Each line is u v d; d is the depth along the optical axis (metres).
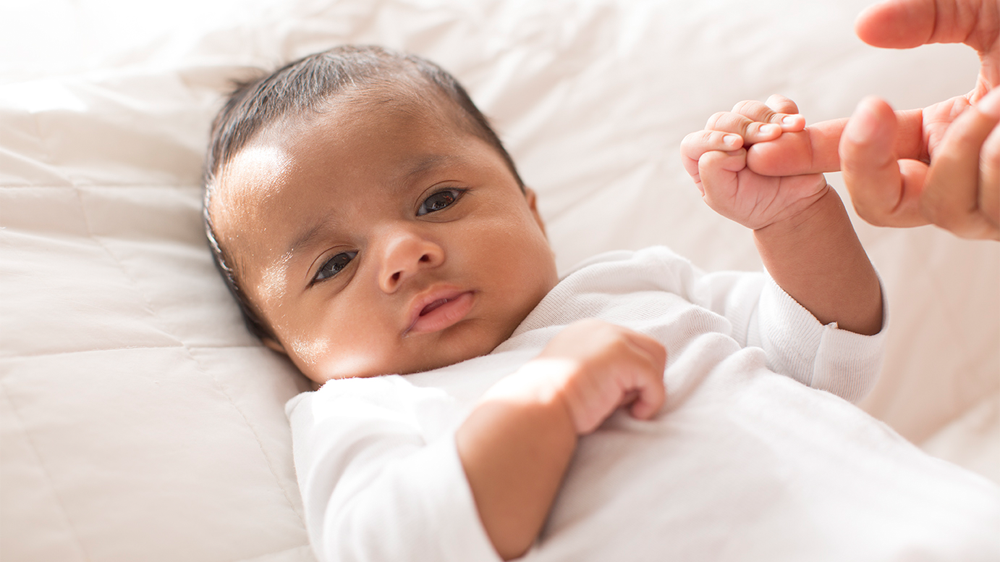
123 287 0.90
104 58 1.32
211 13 1.50
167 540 0.67
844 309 0.83
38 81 1.12
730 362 0.76
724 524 0.62
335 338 0.83
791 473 0.64
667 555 0.62
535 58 1.40
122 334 0.82
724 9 1.44
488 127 1.02
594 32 1.44
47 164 0.99
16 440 0.67
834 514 0.60
